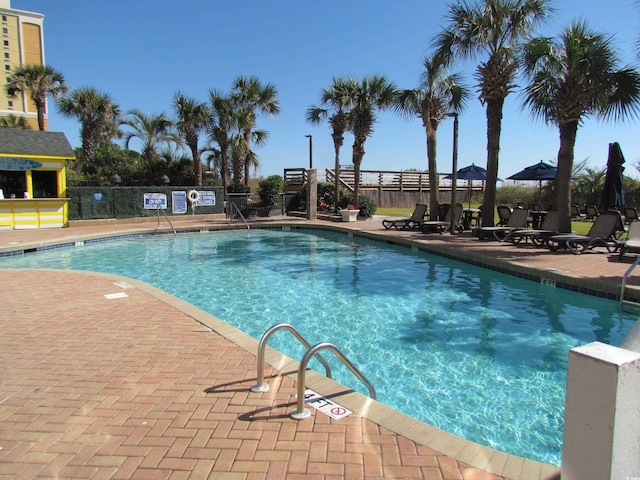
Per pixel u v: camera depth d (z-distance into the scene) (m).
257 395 3.38
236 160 24.19
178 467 2.51
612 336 5.73
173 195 21.09
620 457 1.69
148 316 5.59
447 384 4.46
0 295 6.68
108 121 28.05
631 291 6.66
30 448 2.72
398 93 17.72
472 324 6.30
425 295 7.94
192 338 4.75
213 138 24.44
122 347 4.49
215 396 3.38
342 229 17.27
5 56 63.03
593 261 9.09
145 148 27.92
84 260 11.90
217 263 11.37
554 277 7.95
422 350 5.36
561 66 10.87
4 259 11.91
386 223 18.25
